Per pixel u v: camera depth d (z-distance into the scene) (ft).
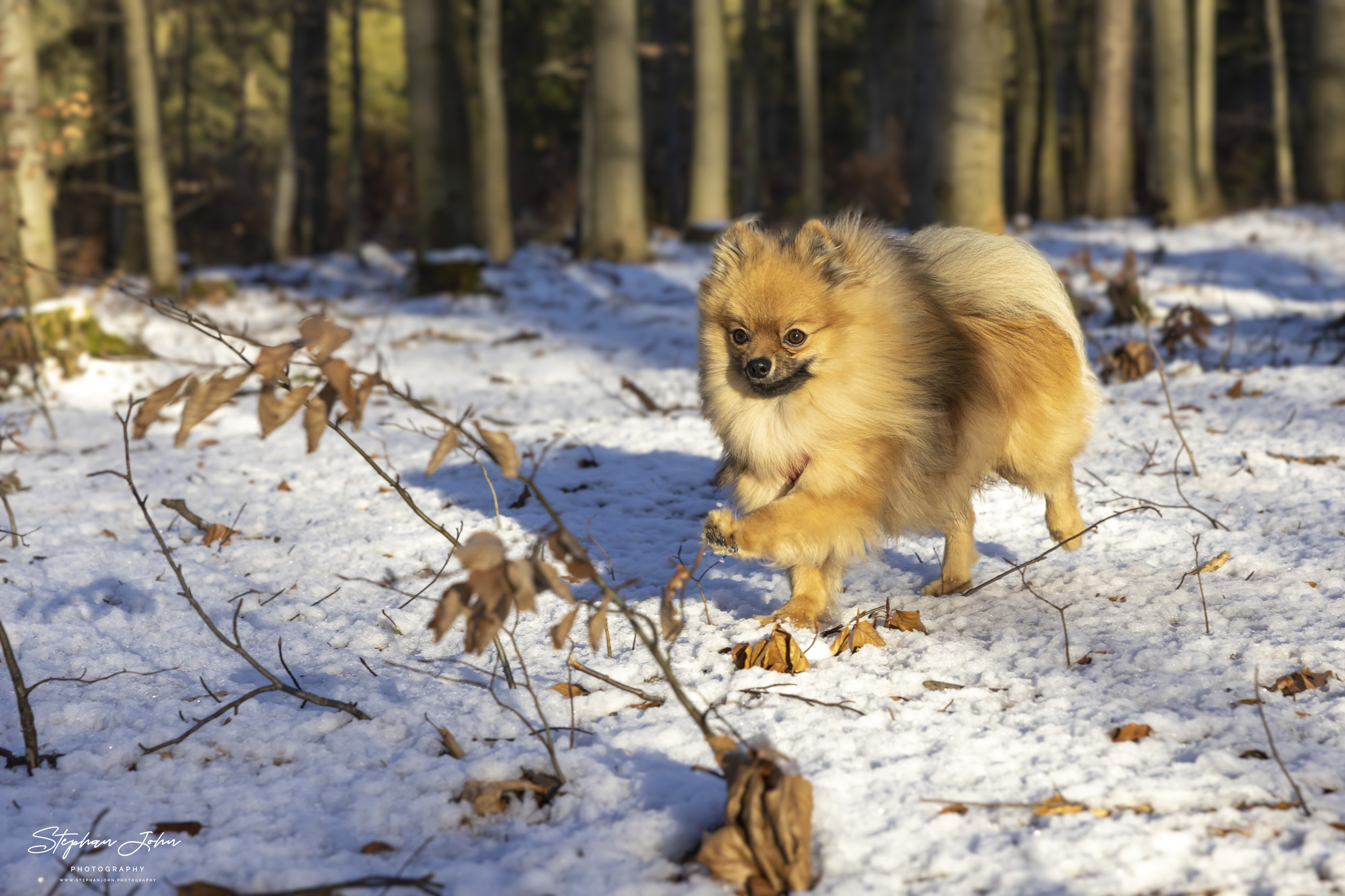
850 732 12.11
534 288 69.15
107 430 33.06
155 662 15.01
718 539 14.23
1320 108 95.50
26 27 54.24
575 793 11.02
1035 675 13.64
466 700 13.50
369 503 23.88
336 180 134.00
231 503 23.91
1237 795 10.40
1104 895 9.04
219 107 135.03
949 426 15.83
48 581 18.20
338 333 9.88
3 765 12.08
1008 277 17.53
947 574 17.25
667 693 13.52
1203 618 15.14
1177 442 25.36
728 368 16.10
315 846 10.32
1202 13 94.48
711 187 88.33
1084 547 18.90
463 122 86.58
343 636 16.03
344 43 135.54
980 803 10.48
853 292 15.15
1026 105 110.63
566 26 131.85
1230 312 38.17
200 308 64.18
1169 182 87.76
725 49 87.15
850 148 152.05
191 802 11.18
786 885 9.33
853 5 139.23
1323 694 12.47
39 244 55.01
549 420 34.17
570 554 10.09
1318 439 24.17
